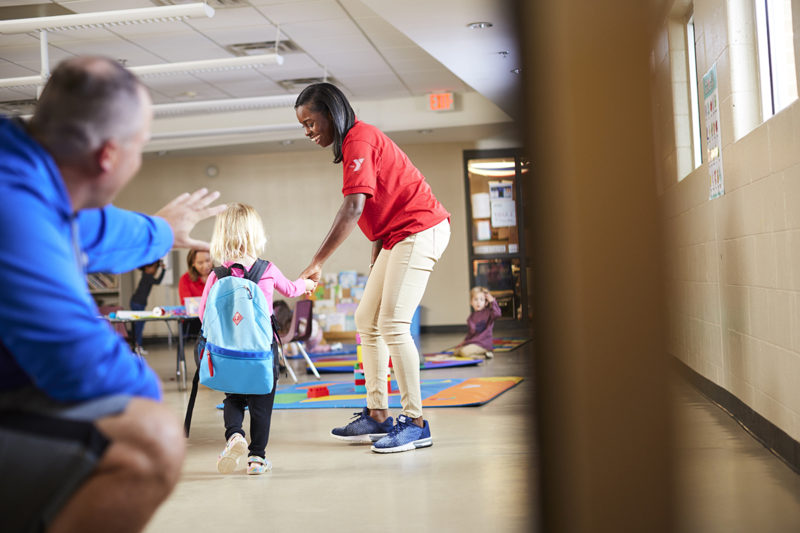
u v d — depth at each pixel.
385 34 8.24
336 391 6.32
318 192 13.60
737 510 2.58
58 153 1.30
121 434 1.29
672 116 6.43
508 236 13.23
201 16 6.23
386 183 3.62
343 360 9.17
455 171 13.26
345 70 9.73
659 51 7.00
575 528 1.72
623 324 1.68
